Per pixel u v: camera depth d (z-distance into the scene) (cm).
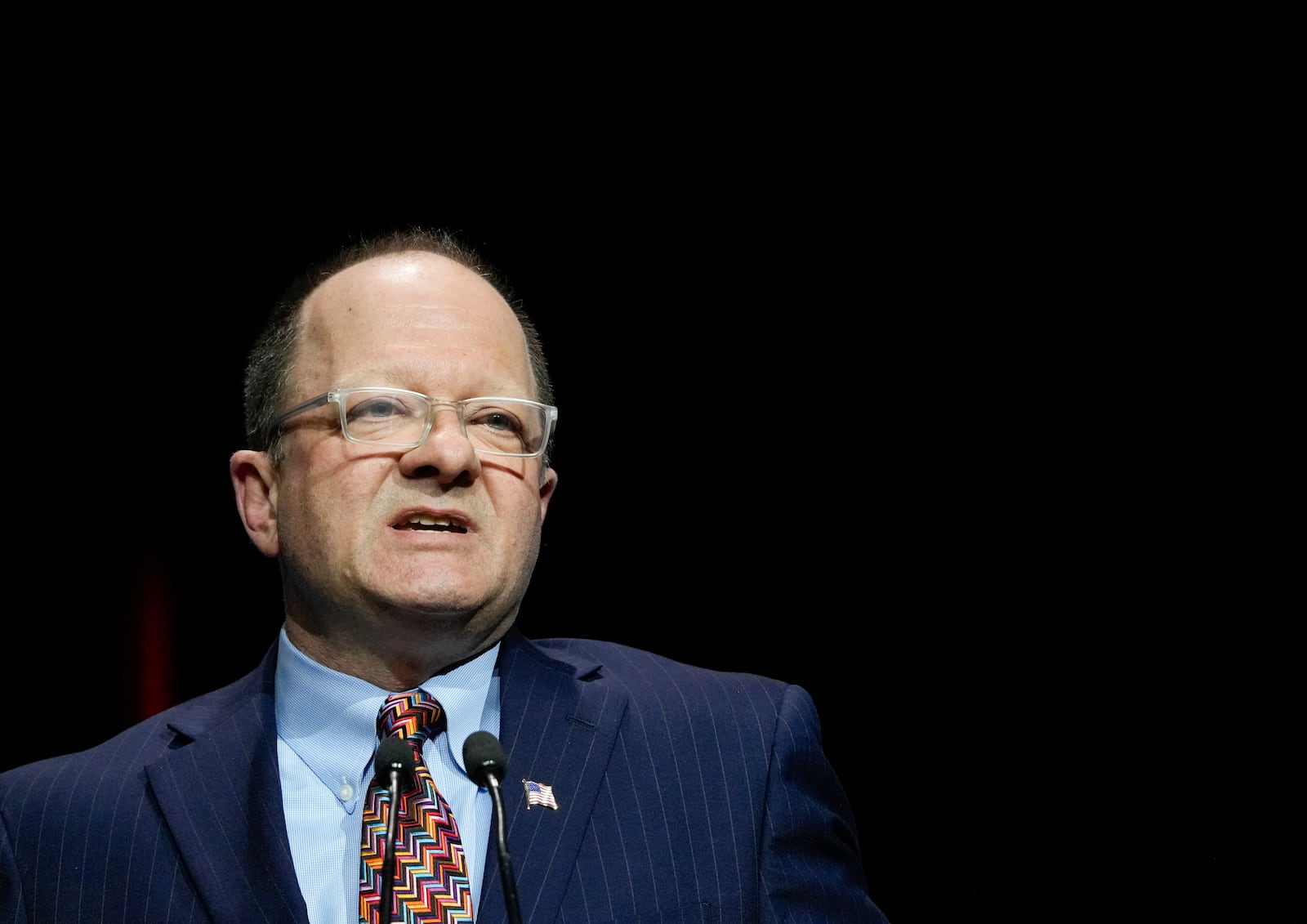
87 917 608
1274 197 1260
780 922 625
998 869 1343
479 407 661
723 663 1482
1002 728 1374
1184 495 1312
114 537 1404
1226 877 1233
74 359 1395
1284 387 1259
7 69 1312
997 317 1416
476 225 1429
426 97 1402
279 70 1373
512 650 697
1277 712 1236
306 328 694
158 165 1367
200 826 622
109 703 1384
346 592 630
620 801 638
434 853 594
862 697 1440
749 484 1496
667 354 1501
